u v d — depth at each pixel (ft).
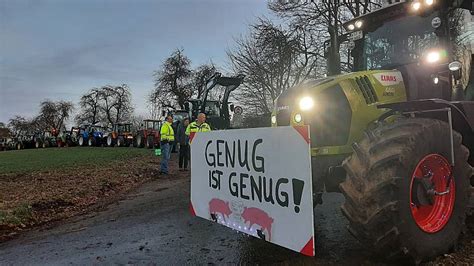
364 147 10.78
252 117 82.69
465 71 15.40
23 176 37.88
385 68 16.19
